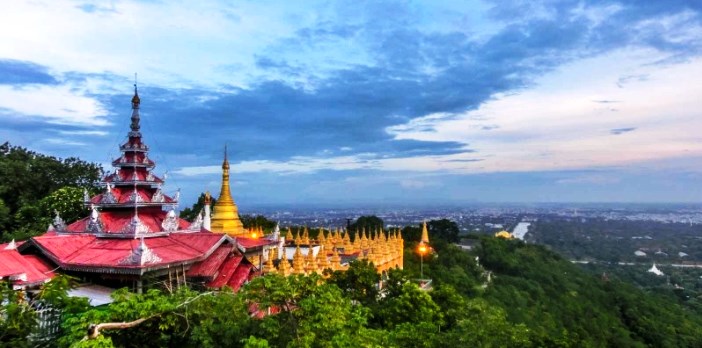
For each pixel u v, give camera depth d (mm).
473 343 27219
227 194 57656
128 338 20328
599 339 94250
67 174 63250
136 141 35188
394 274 40906
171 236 34281
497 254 146500
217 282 32375
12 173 56219
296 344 19891
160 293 23906
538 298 116062
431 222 160875
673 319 116188
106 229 32219
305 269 47312
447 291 38156
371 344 21094
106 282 29938
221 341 20578
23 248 29297
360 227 130625
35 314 19531
